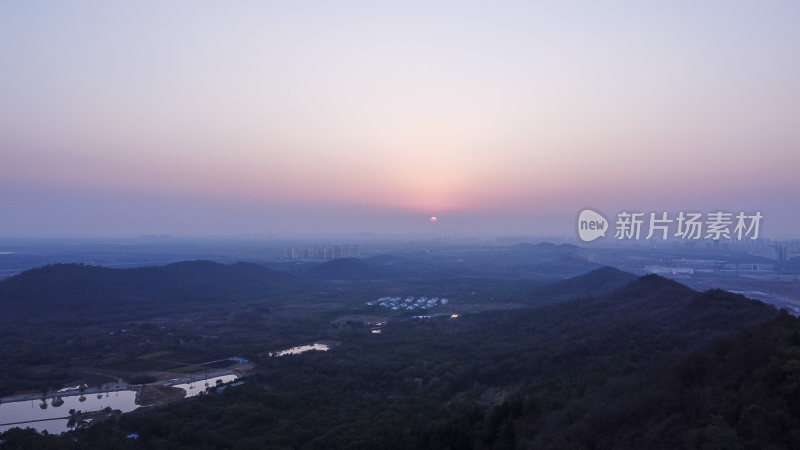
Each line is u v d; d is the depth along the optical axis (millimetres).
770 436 23672
